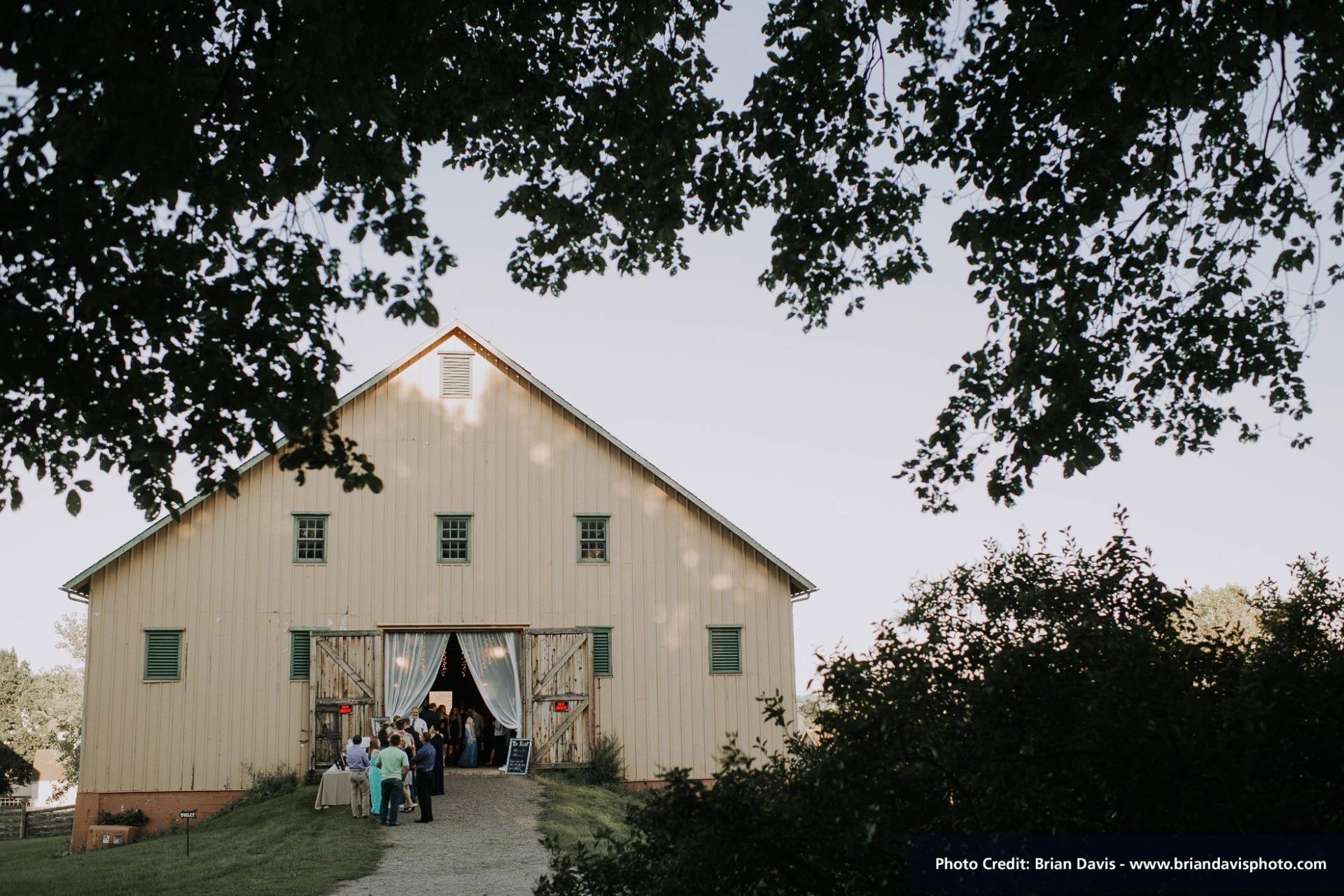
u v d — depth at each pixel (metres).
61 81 8.76
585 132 12.50
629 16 12.12
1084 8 10.69
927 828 6.09
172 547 28.72
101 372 9.94
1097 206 12.05
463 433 30.38
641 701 29.53
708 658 29.95
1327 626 6.67
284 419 10.05
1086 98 11.19
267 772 27.91
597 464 30.64
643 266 13.55
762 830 6.28
